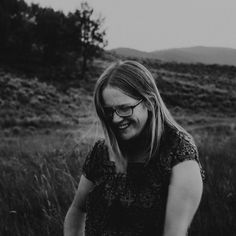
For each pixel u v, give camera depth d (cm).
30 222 321
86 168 163
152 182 143
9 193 390
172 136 144
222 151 642
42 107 4447
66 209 328
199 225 304
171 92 6919
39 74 6388
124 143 148
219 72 10456
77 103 4972
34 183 407
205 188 378
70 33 7262
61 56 7194
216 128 3008
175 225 135
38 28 7075
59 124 3459
